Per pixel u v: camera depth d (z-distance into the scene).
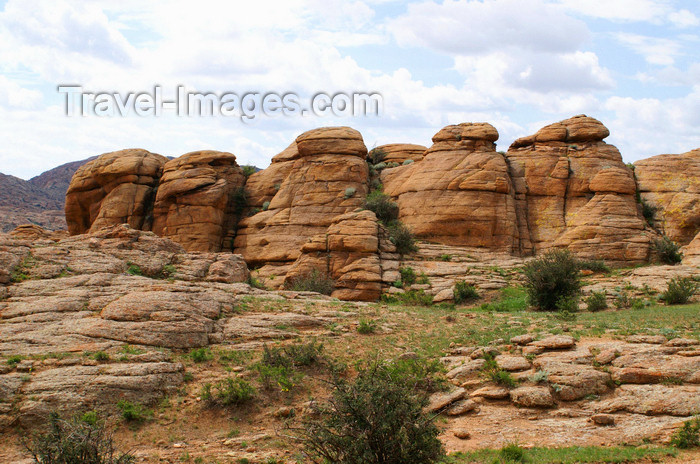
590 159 42.06
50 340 16.58
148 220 44.72
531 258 38.50
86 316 18.41
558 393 14.75
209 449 13.02
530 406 14.53
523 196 41.50
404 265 35.59
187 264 27.03
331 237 35.12
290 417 14.55
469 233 39.12
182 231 42.56
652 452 11.50
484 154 41.03
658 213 40.91
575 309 26.84
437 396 15.12
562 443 12.53
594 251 37.44
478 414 14.45
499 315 23.81
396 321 22.19
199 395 15.23
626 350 16.02
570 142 43.69
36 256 23.25
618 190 39.97
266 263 41.44
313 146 43.41
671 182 41.78
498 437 13.07
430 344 19.34
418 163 43.62
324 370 17.06
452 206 39.44
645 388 14.27
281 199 43.31
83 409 13.93
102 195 46.09
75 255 24.28
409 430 9.55
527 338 18.03
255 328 19.75
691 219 39.84
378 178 45.84
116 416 14.05
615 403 13.93
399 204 41.69
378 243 35.69
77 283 21.09
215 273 26.94
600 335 18.27
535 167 42.38
